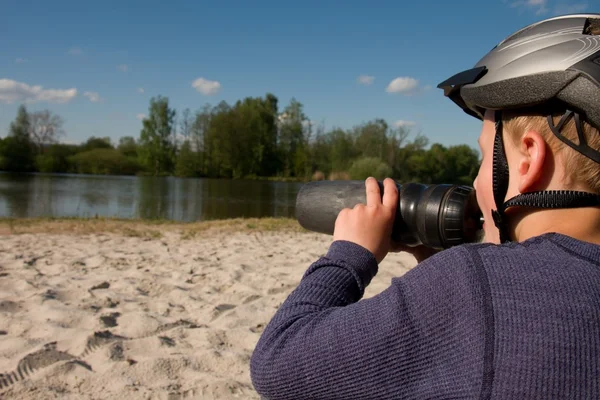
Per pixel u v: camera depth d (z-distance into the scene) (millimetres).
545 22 908
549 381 739
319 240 9109
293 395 872
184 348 3434
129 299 4594
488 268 811
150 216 20266
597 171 819
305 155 69062
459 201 1100
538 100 836
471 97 940
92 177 55344
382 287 5012
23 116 67375
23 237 8516
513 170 908
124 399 2697
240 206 25734
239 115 71875
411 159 61969
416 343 814
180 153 70438
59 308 4133
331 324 865
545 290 775
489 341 768
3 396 2707
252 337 3664
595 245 828
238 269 5922
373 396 820
